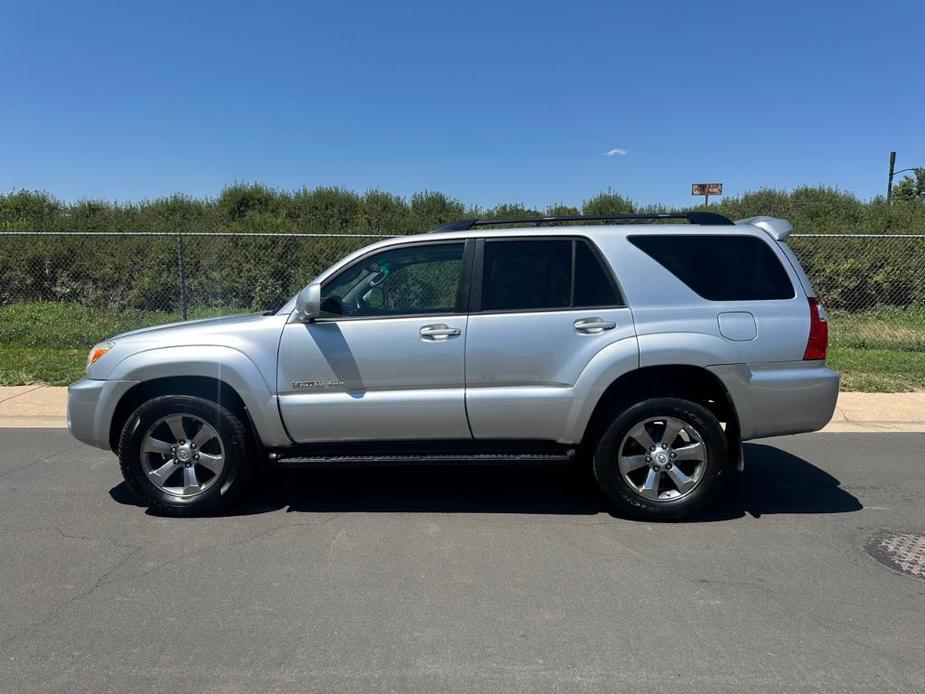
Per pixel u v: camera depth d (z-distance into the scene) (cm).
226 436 483
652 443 479
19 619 349
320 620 349
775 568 411
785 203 1959
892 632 339
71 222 1788
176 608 360
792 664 311
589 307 475
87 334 1183
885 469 611
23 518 486
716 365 465
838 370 1010
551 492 545
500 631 339
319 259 1353
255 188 2030
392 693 290
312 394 478
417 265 492
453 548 438
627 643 329
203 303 1373
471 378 474
